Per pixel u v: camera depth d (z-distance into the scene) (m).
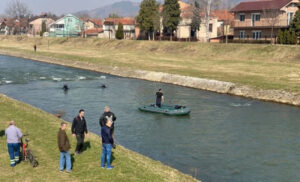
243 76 47.56
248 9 76.06
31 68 66.31
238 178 18.20
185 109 31.72
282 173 18.88
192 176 18.23
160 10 109.62
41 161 16.84
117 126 27.59
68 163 15.48
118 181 14.64
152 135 25.33
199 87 45.59
